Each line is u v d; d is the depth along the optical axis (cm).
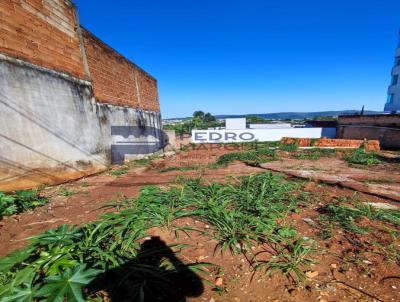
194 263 210
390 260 213
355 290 177
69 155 559
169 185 473
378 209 332
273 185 434
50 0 523
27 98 448
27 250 213
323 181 525
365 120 1561
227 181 504
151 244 242
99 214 326
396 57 2334
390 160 858
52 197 414
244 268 205
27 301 148
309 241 248
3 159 400
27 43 457
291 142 1508
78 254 203
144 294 171
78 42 627
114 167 761
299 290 178
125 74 952
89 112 651
